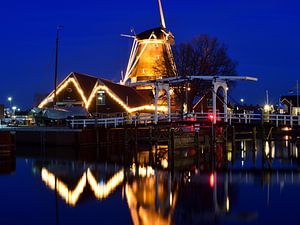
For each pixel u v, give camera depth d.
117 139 56.25
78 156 44.62
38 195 25.06
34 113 69.56
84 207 22.17
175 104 71.25
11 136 45.75
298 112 94.44
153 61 79.81
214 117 42.97
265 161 40.19
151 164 38.41
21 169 35.41
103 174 32.59
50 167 36.50
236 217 20.27
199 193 25.33
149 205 22.52
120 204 22.78
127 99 67.81
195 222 19.66
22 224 19.48
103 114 63.97
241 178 30.31
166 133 49.69
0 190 26.50
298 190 25.98
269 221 19.59
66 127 55.03
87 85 71.50
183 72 68.31
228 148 52.84
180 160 40.94
